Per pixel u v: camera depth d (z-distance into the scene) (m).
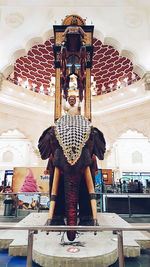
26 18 7.36
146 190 7.73
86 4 7.52
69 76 3.01
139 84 7.93
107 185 7.70
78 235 2.32
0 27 7.19
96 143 2.26
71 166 1.77
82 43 2.80
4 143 15.16
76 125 2.05
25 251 2.04
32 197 6.48
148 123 7.92
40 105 9.25
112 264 1.96
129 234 2.46
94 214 1.77
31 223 2.76
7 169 14.70
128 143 15.52
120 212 6.52
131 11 7.45
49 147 2.23
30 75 9.76
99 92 10.12
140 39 7.01
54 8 7.48
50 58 9.32
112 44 7.35
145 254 2.23
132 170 14.93
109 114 9.11
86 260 1.70
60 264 1.70
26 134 8.59
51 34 7.36
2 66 6.72
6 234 2.52
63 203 2.33
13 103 8.31
